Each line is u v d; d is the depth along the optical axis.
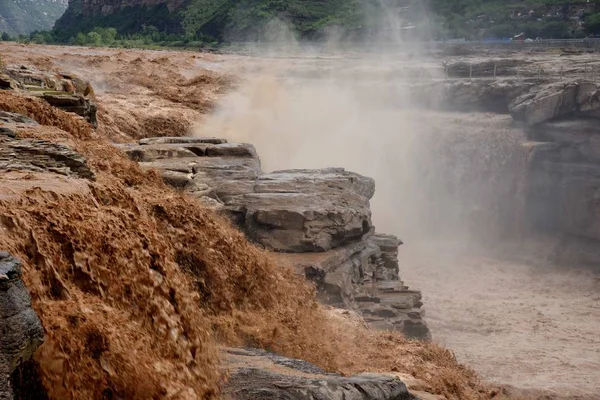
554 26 113.56
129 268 11.72
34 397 9.75
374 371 17.75
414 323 28.70
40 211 11.33
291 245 27.22
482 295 48.88
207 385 12.00
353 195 29.78
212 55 94.81
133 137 43.19
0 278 9.02
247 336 16.48
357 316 23.11
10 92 26.16
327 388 12.87
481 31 118.62
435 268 56.41
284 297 19.31
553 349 38.00
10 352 8.96
